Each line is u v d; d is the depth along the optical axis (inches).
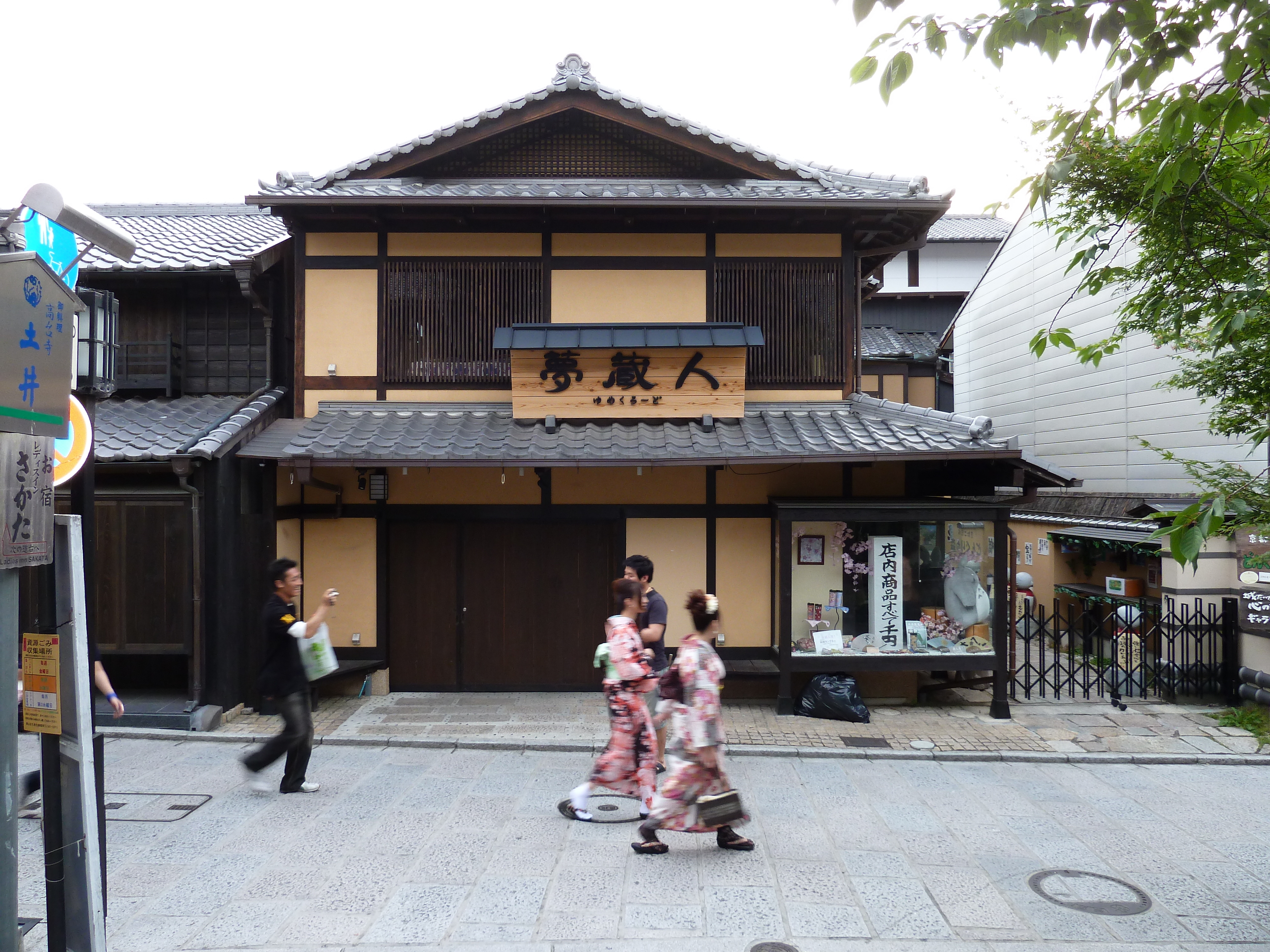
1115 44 118.9
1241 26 114.0
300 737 238.7
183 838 209.2
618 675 215.6
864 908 175.6
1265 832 220.4
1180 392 443.5
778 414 368.5
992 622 332.8
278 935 162.7
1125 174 203.0
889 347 810.8
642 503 372.2
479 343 375.6
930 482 372.8
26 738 288.5
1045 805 239.8
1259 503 133.3
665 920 169.5
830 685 328.2
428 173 405.7
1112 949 160.4
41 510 126.8
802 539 341.1
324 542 371.2
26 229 146.6
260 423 345.1
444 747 291.4
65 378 130.6
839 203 354.9
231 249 402.9
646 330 361.7
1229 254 168.4
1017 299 626.8
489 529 374.3
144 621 315.0
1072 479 315.3
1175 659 362.6
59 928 141.3
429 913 171.6
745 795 246.7
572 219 371.6
